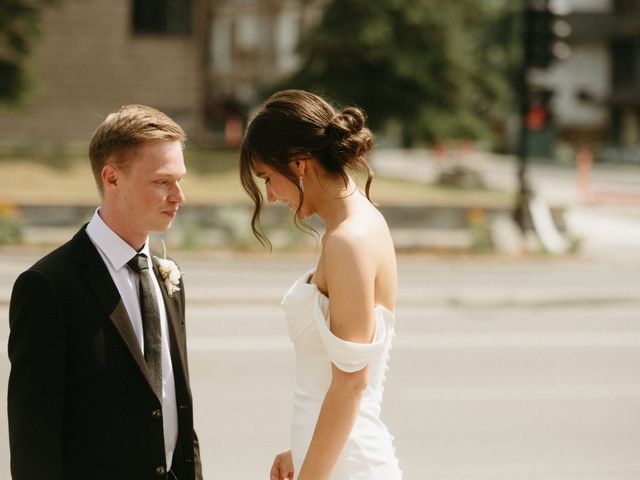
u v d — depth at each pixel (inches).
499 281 540.7
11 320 96.5
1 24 876.6
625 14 2228.1
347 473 95.1
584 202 1042.7
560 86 2214.6
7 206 620.7
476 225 671.8
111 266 100.3
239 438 242.5
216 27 1841.8
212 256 597.9
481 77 1093.8
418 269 585.3
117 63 1130.7
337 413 90.9
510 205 748.6
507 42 1705.2
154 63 1142.3
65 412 96.7
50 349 94.3
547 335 399.5
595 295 493.7
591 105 2213.3
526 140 699.4
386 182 929.5
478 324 421.7
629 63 2219.5
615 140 2229.3
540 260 631.8
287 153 94.3
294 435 97.7
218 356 341.7
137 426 97.6
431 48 975.0
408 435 251.1
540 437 252.1
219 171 876.0
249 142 96.7
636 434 257.4
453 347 370.3
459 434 253.1
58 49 1110.4
